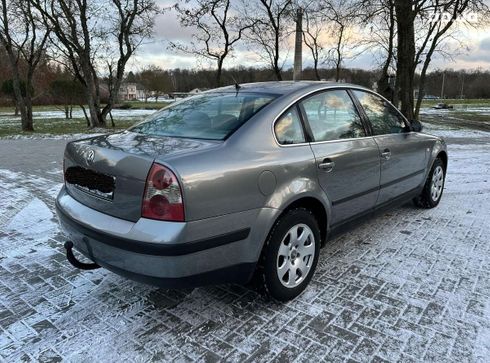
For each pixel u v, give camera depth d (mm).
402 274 3504
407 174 4484
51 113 39875
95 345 2604
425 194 5160
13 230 4695
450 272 3535
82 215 2818
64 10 19766
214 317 2893
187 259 2424
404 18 15523
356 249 4027
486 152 10531
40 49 21250
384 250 4000
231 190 2568
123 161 2566
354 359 2453
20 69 31766
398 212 5184
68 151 3139
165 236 2357
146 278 2482
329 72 30578
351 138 3637
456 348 2535
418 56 19438
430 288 3262
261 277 2869
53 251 4082
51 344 2617
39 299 3158
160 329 2762
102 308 3021
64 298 3170
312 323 2812
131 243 2432
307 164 3061
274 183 2812
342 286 3305
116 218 2619
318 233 3232
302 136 3176
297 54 21359
